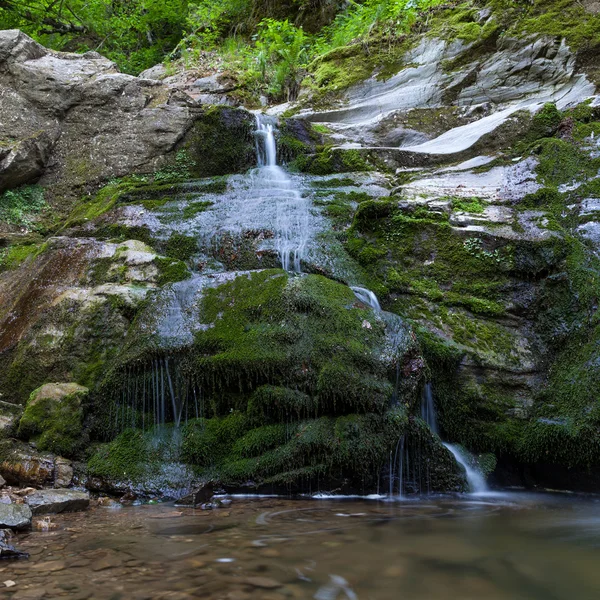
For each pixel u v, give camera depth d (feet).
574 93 30.42
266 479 13.88
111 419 15.25
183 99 29.96
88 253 19.43
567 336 16.69
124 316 16.81
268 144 29.04
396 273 18.92
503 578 8.39
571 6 32.42
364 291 18.15
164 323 15.92
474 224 19.56
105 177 27.27
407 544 9.94
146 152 27.99
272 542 9.91
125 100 28.94
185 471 14.11
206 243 20.30
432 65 34.96
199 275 17.66
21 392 16.28
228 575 8.29
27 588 7.77
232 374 14.74
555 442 14.85
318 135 30.50
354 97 36.37
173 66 47.01
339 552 9.41
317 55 41.98
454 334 17.19
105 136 28.17
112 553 9.24
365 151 27.35
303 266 18.94
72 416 14.82
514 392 16.33
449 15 36.68
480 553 9.49
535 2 33.60
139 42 58.65
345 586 7.98
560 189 21.08
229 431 14.64
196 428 14.78
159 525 11.03
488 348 16.83
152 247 20.39
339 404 14.14
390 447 14.02
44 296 18.25
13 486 13.38
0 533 9.87
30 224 25.29
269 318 15.48
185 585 7.89
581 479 14.92
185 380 15.11
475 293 18.16
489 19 34.22
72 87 28.53
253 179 25.72
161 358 15.28
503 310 17.60
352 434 13.73
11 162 25.14
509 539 10.32
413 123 31.27
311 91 37.58
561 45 31.19
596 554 9.49
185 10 55.26
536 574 8.57
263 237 20.21
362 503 13.24
